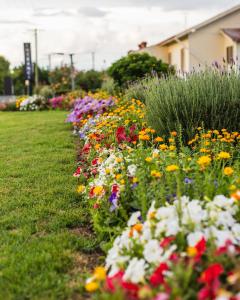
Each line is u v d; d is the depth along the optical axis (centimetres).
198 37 2223
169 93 687
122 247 313
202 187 351
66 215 478
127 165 470
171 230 277
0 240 414
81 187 507
